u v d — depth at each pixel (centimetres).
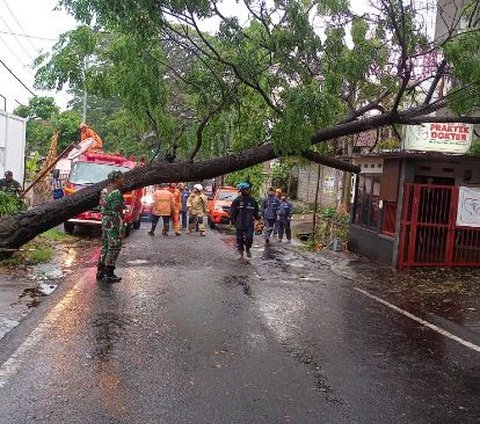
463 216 1371
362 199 1677
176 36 971
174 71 1031
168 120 1105
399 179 1386
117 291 935
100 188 1065
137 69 989
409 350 693
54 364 567
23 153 2175
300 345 686
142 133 1313
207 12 872
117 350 625
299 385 546
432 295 1069
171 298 911
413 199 1359
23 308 787
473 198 1370
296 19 918
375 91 1181
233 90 1041
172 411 469
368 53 1009
